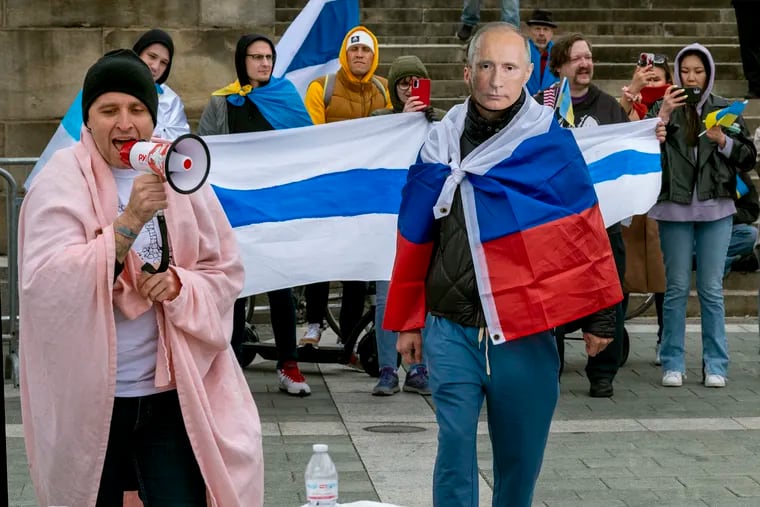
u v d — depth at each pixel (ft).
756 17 54.19
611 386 31.94
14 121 43.83
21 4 43.47
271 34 44.42
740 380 33.99
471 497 17.35
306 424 28.43
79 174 14.19
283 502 22.18
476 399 17.46
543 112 17.83
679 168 32.40
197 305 14.23
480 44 17.61
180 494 14.34
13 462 24.63
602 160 30.53
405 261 17.94
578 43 31.68
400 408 30.19
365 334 34.19
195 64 44.19
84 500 14.06
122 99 14.10
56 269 13.57
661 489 23.41
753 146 32.71
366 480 23.77
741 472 24.66
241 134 28.89
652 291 34.94
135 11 43.83
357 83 34.22
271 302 31.63
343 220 29.09
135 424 14.26
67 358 13.76
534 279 17.29
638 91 33.27
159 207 13.48
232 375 14.89
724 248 32.94
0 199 43.75
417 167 17.80
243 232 28.60
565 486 23.59
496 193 17.47
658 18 61.16
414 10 59.41
